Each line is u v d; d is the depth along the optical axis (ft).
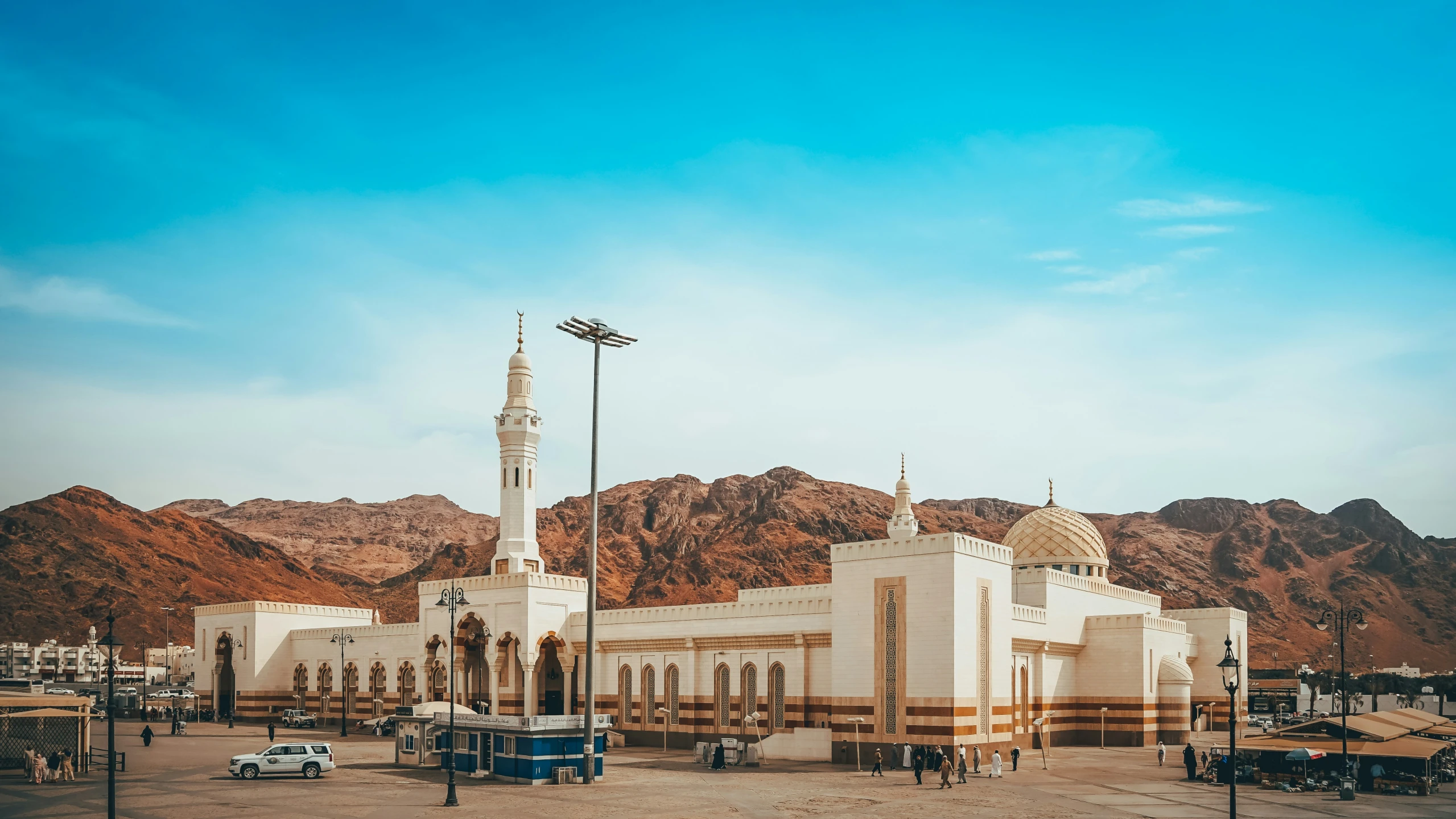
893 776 222.07
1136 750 295.48
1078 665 324.19
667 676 304.09
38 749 228.22
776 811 166.30
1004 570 267.80
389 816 159.94
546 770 202.08
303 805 171.63
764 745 268.41
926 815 163.43
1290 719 435.94
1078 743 319.88
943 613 245.04
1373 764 203.21
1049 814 164.55
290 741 314.14
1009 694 265.75
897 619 251.80
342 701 389.19
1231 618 367.25
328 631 400.88
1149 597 374.84
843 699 257.55
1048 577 311.88
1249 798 187.52
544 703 325.62
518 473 336.90
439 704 241.96
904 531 335.67
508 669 320.29
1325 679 570.87
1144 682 313.53
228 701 426.51
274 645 412.98
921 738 244.01
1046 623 304.09
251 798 180.04
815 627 276.41
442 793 186.50
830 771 232.94
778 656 281.95
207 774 219.20
